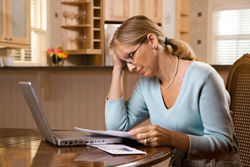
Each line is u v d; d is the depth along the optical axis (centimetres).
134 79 276
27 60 457
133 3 499
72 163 92
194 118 132
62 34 496
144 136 114
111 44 145
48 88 302
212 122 126
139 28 130
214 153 121
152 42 132
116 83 149
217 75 133
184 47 141
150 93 144
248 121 151
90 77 296
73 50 480
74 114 302
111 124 147
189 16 638
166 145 117
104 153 104
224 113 126
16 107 322
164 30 543
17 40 372
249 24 602
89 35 481
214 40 626
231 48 616
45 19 477
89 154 103
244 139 151
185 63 138
